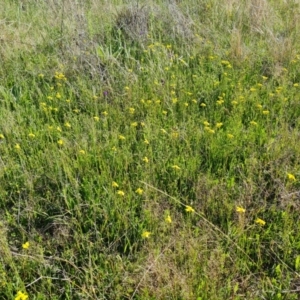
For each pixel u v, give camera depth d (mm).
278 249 2744
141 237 2777
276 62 4918
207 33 5570
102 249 2701
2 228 2865
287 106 4195
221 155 3467
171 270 2562
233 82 4531
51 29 5562
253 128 3830
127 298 2473
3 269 2562
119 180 3184
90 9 6012
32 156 3422
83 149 3494
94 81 4496
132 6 5797
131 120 3992
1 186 3150
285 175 3250
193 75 4598
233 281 2543
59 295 2494
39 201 3109
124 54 5137
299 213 2959
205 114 4105
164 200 3094
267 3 6180
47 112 3982
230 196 3125
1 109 4035
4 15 6016
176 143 3604
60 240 2795
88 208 2998
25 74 4762
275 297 2459
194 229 2896
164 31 5543
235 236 2756
